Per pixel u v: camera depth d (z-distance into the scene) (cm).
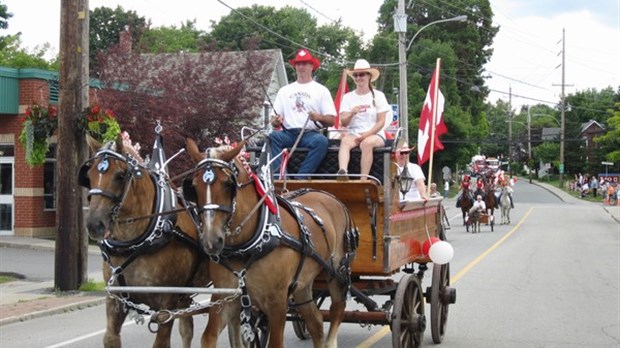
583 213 5219
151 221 725
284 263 720
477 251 2592
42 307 1356
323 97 948
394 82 5462
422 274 1147
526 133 13562
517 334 1134
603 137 5969
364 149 911
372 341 1088
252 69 2380
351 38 5972
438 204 1220
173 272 754
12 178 2561
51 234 2608
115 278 719
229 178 664
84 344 1058
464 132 5838
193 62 2438
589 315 1308
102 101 2170
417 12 6406
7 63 4131
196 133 2258
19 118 2519
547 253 2520
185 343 813
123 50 2303
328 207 843
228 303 730
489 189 3853
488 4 6694
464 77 6406
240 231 692
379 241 879
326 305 1415
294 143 933
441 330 1096
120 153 702
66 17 1486
